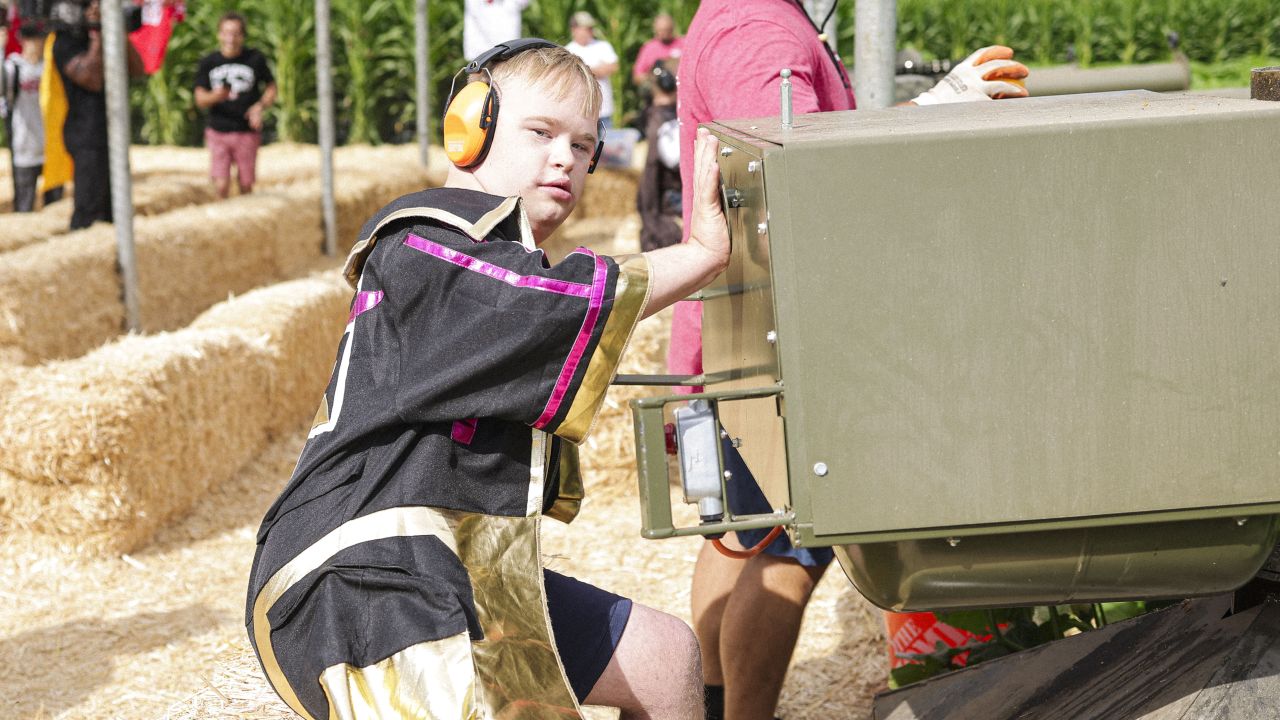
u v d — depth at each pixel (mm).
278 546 1688
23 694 3555
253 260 8750
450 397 1619
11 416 4543
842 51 16250
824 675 3398
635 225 10531
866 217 1475
